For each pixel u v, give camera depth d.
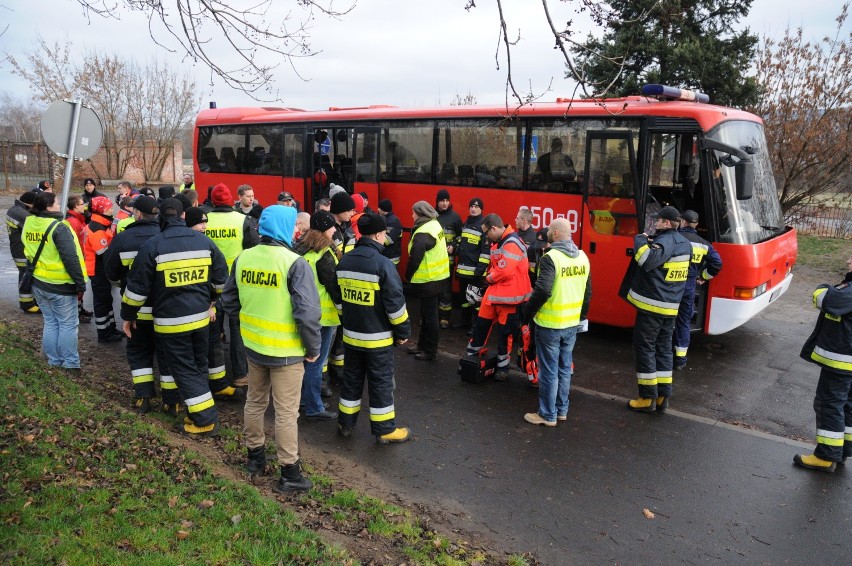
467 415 6.78
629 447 6.06
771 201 9.63
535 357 7.48
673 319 6.74
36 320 9.90
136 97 36.66
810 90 18.81
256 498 4.52
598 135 9.27
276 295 4.79
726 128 8.77
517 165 10.19
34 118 37.59
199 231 6.05
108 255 6.59
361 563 3.97
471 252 9.71
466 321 10.04
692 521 4.83
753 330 10.27
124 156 38.62
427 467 5.63
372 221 5.68
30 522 3.80
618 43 14.96
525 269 7.53
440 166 11.20
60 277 7.06
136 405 6.33
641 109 8.94
